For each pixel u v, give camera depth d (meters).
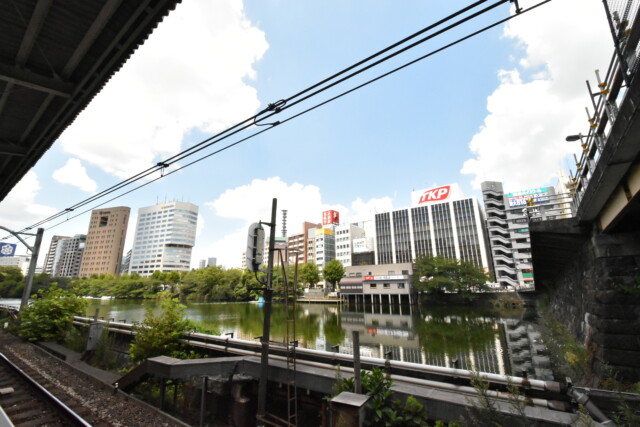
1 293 56.19
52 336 14.72
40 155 12.31
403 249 86.19
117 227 135.50
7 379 9.06
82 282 95.25
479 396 4.52
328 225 117.25
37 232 20.53
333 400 4.95
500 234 73.25
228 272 81.12
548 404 5.11
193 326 12.79
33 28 6.32
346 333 27.66
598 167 6.88
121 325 15.13
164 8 6.01
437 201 83.88
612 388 6.91
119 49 6.93
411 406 5.02
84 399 7.59
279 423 6.93
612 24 5.25
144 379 8.19
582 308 10.90
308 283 93.75
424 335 26.22
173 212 142.12
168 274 96.62
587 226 9.60
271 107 5.40
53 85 7.94
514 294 50.28
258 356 8.53
